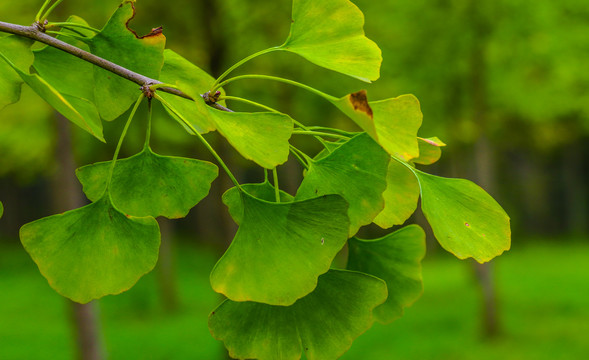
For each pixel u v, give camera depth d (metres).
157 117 8.10
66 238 0.64
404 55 8.80
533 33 8.42
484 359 8.90
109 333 11.43
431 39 8.59
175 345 10.55
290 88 7.57
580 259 18.08
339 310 0.65
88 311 6.87
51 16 6.05
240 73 7.25
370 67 0.69
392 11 8.23
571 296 12.54
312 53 0.71
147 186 0.76
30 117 7.41
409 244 0.76
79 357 6.78
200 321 12.36
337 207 0.61
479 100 9.13
